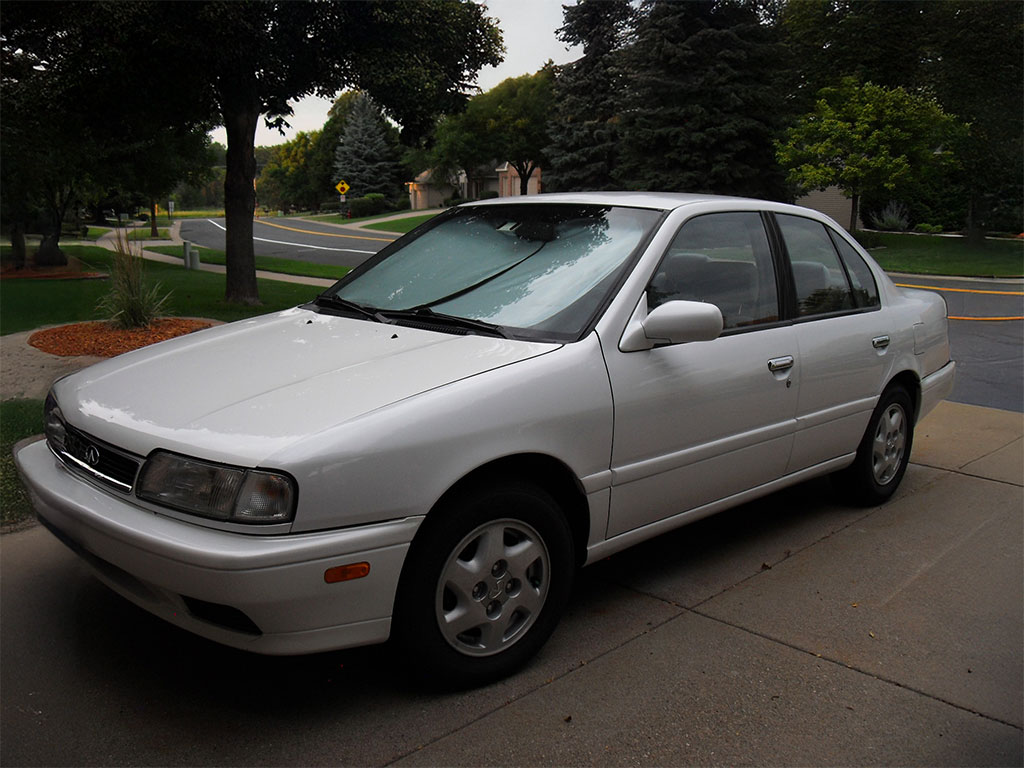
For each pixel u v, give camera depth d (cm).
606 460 314
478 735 264
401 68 1239
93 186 2641
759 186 3234
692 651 319
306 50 1252
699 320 315
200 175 2755
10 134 1720
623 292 328
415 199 7912
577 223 372
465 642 287
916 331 492
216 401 278
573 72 4447
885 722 276
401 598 265
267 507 240
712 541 433
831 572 394
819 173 2848
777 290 400
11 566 387
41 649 314
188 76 1202
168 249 3512
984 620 348
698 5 3195
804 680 300
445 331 328
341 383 281
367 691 288
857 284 462
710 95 3188
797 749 261
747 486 387
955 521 465
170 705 279
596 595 368
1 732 263
